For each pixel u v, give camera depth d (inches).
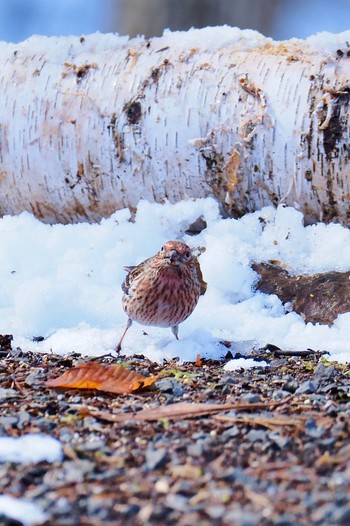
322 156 460.1
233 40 494.0
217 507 212.4
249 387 338.6
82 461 247.3
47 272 470.6
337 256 453.7
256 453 253.4
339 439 261.6
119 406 310.0
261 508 211.3
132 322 412.2
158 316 392.5
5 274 468.8
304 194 470.0
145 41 509.4
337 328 422.3
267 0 913.5
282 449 255.4
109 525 205.6
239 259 454.0
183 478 232.4
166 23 912.3
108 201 504.4
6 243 479.8
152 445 262.1
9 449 253.9
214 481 229.1
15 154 511.2
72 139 499.8
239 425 279.0
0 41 536.4
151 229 480.4
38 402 313.4
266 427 275.6
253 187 478.0
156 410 296.4
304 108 461.4
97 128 494.6
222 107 475.2
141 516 208.8
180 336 415.5
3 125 512.1
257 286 449.1
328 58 465.7
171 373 361.7
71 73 506.6
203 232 477.7
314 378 350.9
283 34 922.7
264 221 475.2
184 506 213.5
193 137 479.2
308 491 221.6
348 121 454.3
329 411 293.4
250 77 473.7
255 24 915.4
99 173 498.3
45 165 507.2
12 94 510.9
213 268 447.2
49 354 393.1
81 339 408.5
